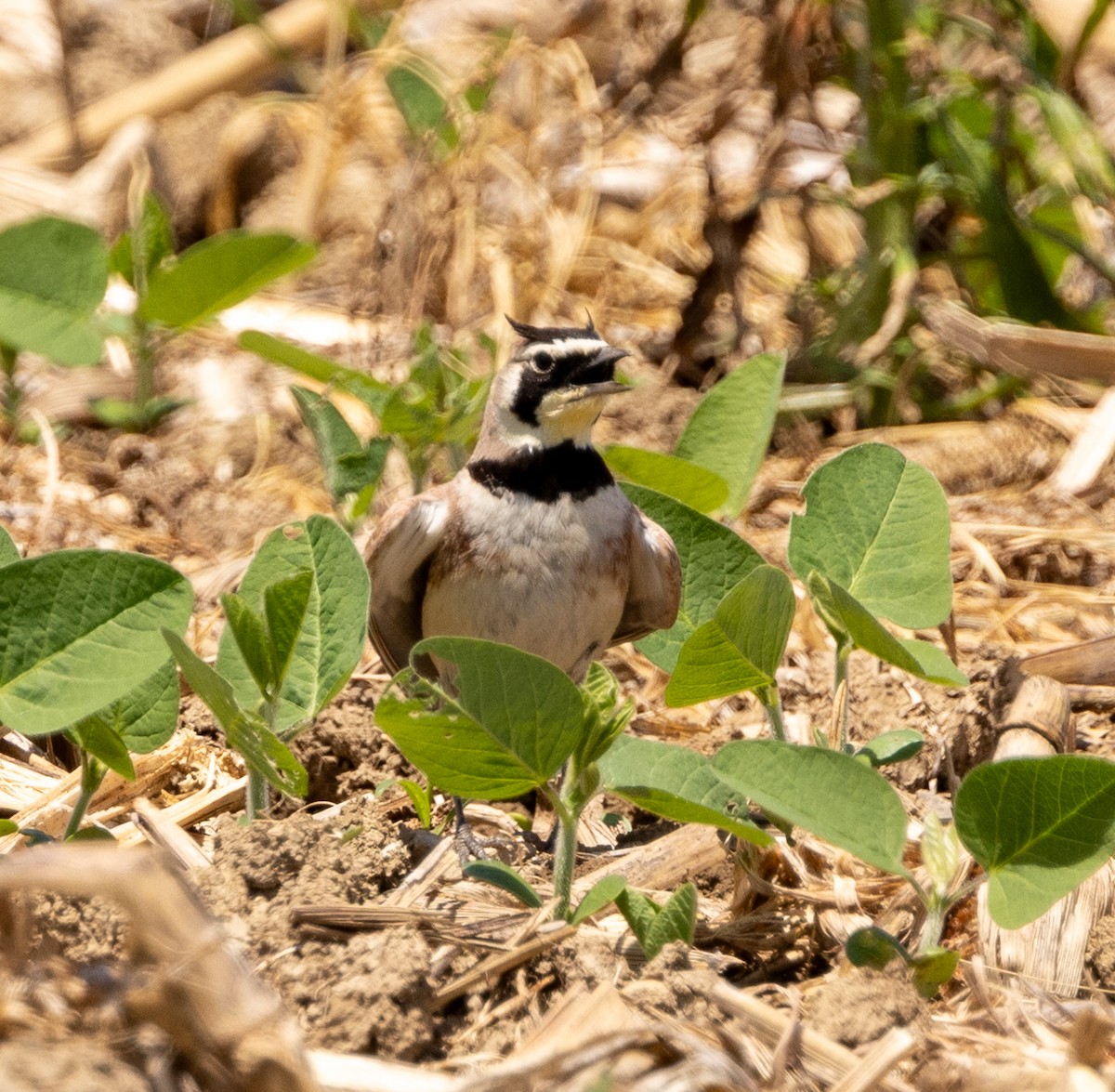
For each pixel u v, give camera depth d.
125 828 8.82
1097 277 17.75
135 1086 5.74
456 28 21.22
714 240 16.23
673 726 11.18
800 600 12.31
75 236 12.63
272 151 19.98
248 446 15.30
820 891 8.48
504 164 18.28
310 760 10.27
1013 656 11.05
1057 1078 6.38
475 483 10.23
